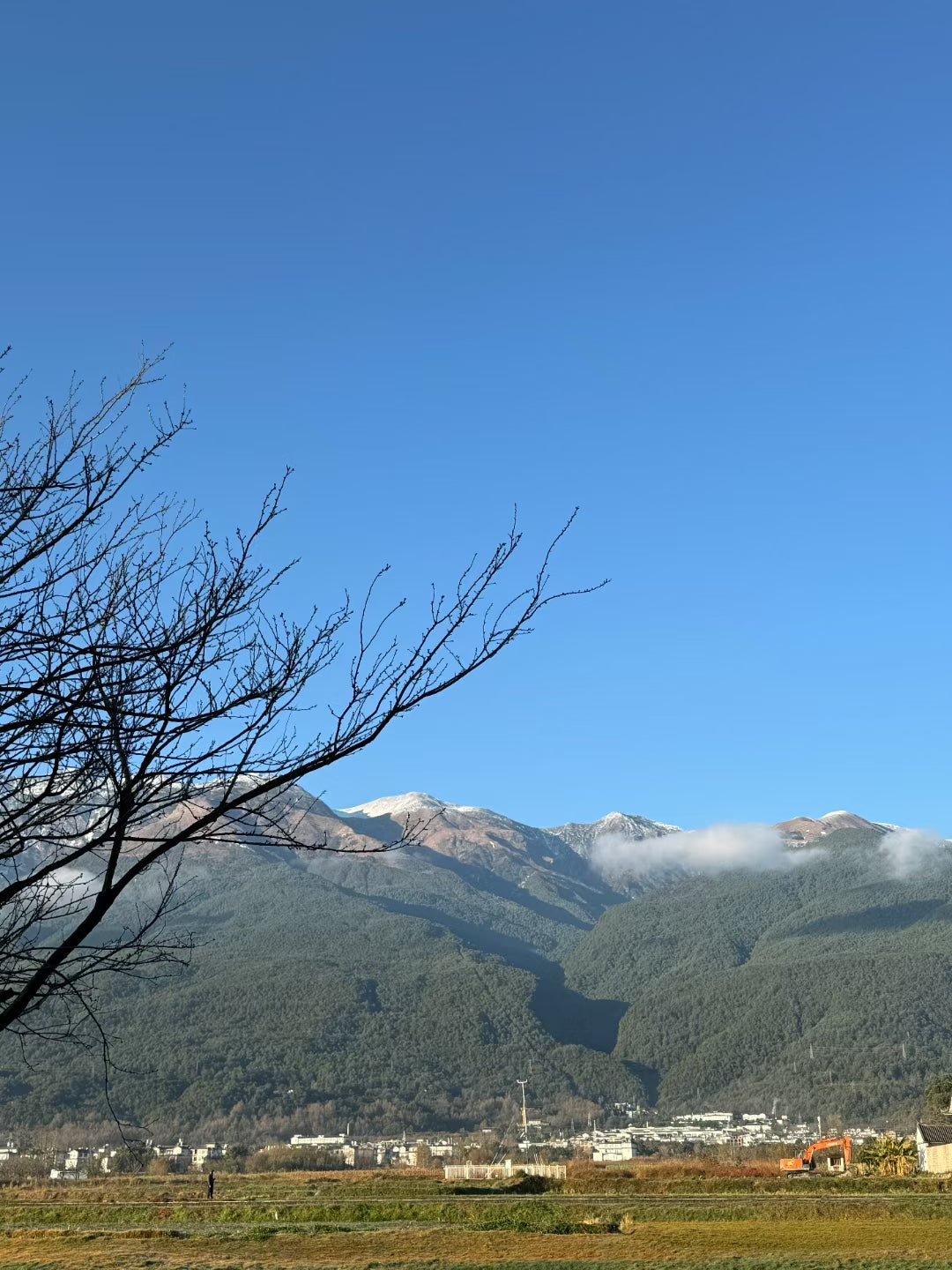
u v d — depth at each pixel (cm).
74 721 577
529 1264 2947
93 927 587
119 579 643
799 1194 6350
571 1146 19188
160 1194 7938
